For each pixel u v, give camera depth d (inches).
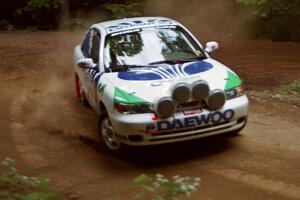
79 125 480.1
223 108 370.9
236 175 344.5
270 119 460.4
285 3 871.7
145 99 361.4
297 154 373.1
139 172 364.5
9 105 560.7
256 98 531.8
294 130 427.2
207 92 362.3
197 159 379.6
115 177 356.8
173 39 438.6
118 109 367.2
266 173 343.3
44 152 413.1
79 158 397.4
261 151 383.6
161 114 354.9
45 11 1099.9
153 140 360.8
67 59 775.1
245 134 423.2
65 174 365.1
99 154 403.9
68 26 1082.1
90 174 364.2
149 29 444.8
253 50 808.3
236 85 385.7
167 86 370.9
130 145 368.8
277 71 653.9
